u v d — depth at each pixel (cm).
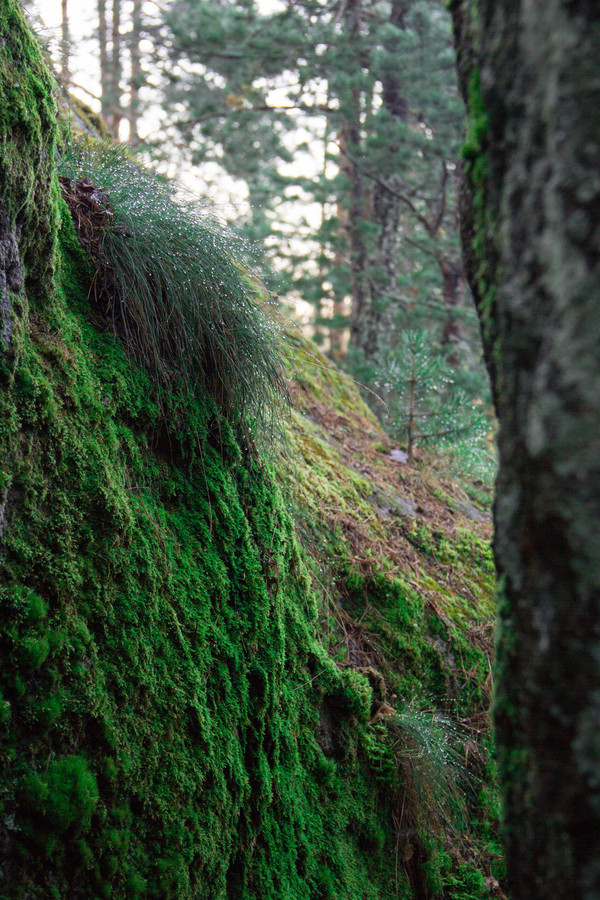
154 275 208
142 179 244
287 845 197
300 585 254
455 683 306
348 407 497
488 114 90
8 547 139
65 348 172
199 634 183
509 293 85
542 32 78
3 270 150
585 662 74
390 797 246
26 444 150
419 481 436
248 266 269
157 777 156
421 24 927
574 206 74
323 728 237
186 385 209
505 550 88
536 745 81
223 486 214
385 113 907
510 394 86
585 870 74
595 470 72
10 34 156
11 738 130
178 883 151
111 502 165
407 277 1050
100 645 154
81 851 133
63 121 244
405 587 314
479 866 259
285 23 919
